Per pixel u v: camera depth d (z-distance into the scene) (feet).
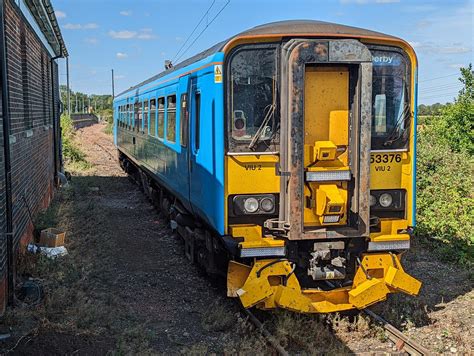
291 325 19.99
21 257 25.11
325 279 20.40
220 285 25.93
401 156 21.07
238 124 19.94
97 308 21.36
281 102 19.70
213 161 20.67
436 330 20.70
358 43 19.25
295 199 19.24
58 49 53.47
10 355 16.87
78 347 18.03
